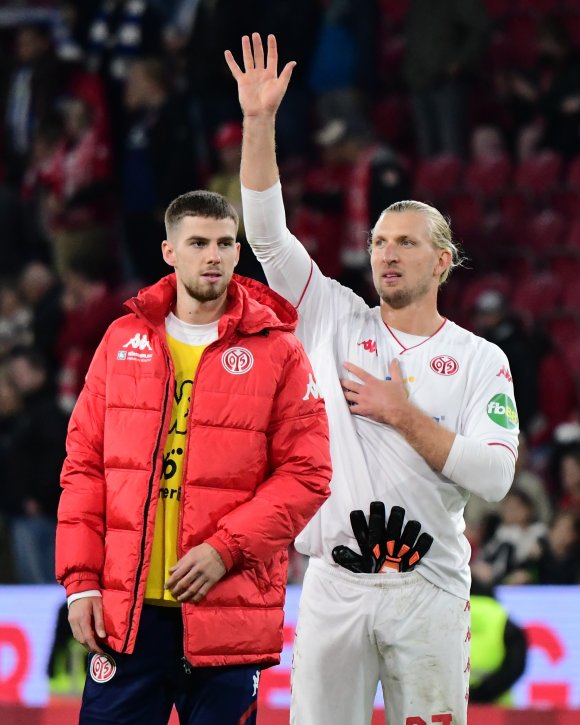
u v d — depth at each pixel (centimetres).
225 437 1435
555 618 2667
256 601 1436
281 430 1465
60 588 2750
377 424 1611
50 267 4412
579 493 3191
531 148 4325
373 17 4384
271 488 1437
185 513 1420
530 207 4266
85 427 1477
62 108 4444
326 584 1612
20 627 2739
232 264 1476
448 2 4297
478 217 4256
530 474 3175
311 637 1617
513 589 2688
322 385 1644
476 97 4381
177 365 1474
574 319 4059
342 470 1611
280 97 1572
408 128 4416
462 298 4119
